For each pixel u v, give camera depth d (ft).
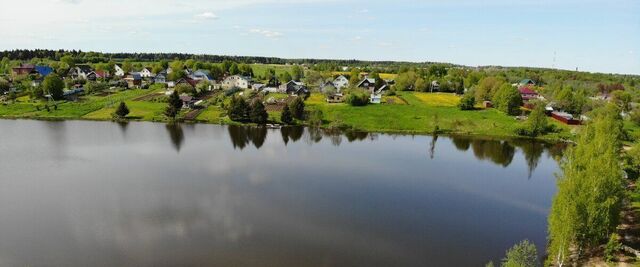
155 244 111.14
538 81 610.65
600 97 460.55
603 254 107.04
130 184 156.25
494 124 294.46
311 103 353.31
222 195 148.25
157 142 225.56
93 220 124.57
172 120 282.97
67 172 168.96
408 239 120.06
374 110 327.67
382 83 498.69
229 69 615.57
